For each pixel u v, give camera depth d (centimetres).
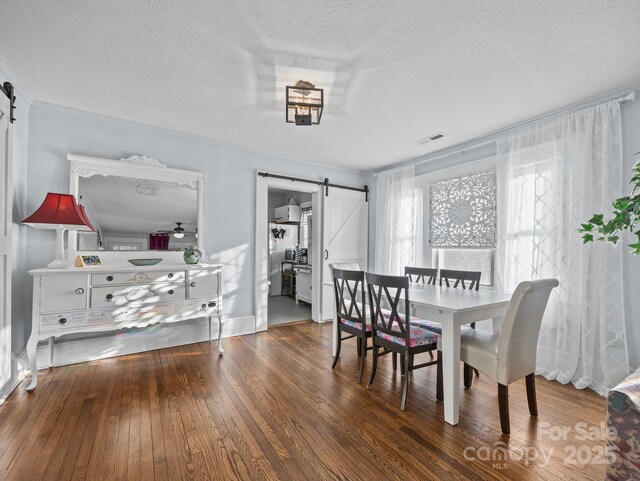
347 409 201
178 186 330
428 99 252
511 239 296
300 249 660
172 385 233
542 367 265
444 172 380
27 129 257
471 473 144
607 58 197
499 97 248
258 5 157
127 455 154
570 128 258
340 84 230
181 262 328
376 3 154
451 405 184
